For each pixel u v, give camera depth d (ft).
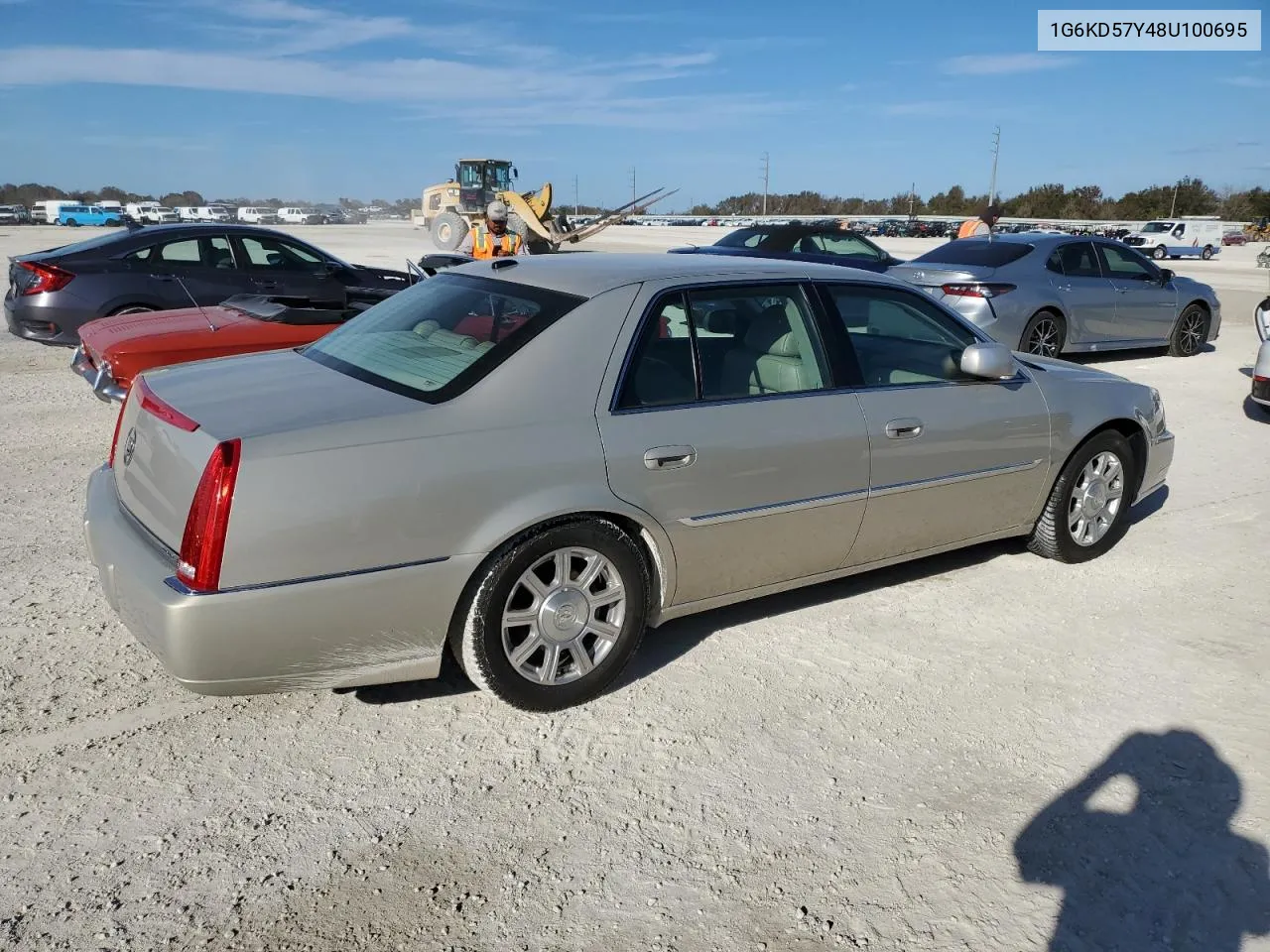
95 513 11.01
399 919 8.30
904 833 9.62
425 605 10.18
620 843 9.34
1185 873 9.23
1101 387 16.43
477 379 10.72
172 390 11.09
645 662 12.83
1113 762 10.94
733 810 9.87
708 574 12.34
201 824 9.36
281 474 9.34
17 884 8.46
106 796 9.70
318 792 9.91
